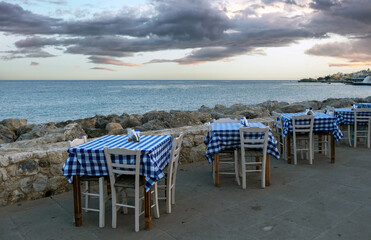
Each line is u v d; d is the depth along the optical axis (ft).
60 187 16.58
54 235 11.75
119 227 12.35
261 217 12.86
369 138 25.75
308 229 11.64
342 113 26.25
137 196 11.81
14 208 14.55
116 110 116.98
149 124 33.14
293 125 20.81
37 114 106.32
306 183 17.16
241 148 16.33
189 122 34.22
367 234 11.14
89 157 12.14
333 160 21.31
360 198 14.75
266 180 16.96
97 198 15.85
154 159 11.96
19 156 15.28
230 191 16.24
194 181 18.12
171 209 14.02
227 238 11.14
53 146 17.88
